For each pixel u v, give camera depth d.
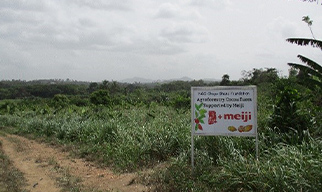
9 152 9.98
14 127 17.81
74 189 5.88
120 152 7.93
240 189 4.82
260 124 7.70
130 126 10.46
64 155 9.26
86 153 9.05
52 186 6.24
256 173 4.90
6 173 6.97
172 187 5.34
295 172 4.60
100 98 29.77
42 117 18.66
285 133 6.75
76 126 11.74
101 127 10.58
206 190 5.07
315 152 5.23
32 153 9.66
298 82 6.86
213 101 6.02
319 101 7.70
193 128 6.09
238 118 5.91
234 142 6.71
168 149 7.54
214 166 6.12
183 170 5.96
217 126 6.00
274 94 10.57
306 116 7.20
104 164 7.80
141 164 7.29
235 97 5.92
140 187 5.75
